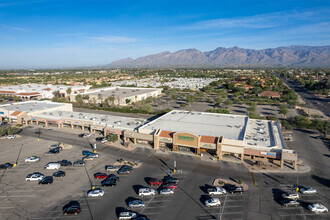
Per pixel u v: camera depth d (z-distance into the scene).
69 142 86.31
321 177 60.12
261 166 65.75
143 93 186.25
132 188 54.94
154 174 61.50
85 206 47.97
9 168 65.00
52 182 57.41
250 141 72.94
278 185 55.88
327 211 46.03
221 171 62.81
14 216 44.72
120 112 138.38
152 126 87.56
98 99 172.62
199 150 73.56
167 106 160.75
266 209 46.75
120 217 43.69
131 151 77.25
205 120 97.38
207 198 50.59
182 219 43.75
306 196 51.56
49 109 119.88
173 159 70.69
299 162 68.94
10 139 89.69
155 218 43.97
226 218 43.97
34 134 95.81
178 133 74.88
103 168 65.06
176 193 52.62
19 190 53.84
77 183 57.19
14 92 198.38
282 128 105.06
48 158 71.81
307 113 137.38
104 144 83.88
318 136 93.56
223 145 70.19
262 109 152.62
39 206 47.91
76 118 104.94
